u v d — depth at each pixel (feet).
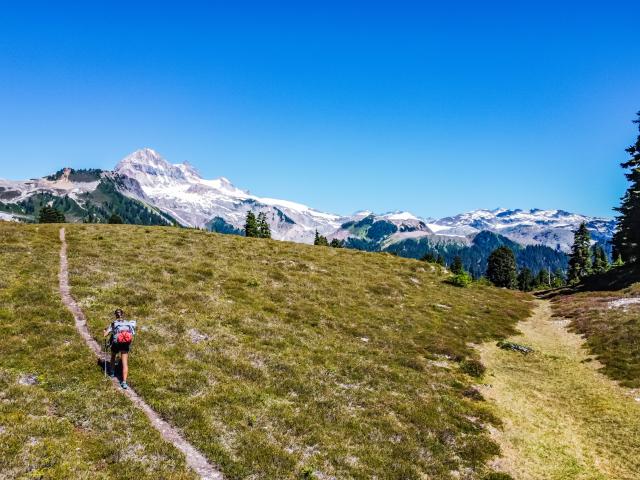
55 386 57.41
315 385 73.00
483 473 57.11
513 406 78.33
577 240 388.57
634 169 224.33
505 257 428.97
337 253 193.77
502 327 133.49
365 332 106.22
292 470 50.08
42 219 552.00
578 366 99.91
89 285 98.73
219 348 78.89
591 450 64.64
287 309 110.93
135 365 66.49
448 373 90.27
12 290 87.45
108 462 45.11
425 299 149.18
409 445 60.39
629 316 130.52
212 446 50.72
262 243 185.68
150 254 138.51
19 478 39.86
